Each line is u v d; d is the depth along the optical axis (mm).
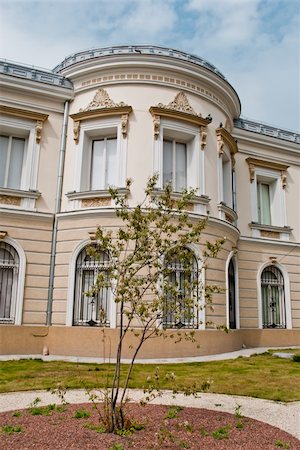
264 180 20875
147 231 6586
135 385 9289
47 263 14961
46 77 16672
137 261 6738
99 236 6688
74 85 16812
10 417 6562
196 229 6965
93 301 14164
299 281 19969
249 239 18922
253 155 20266
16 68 16547
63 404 7281
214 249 7066
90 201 15062
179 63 15977
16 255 14789
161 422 6391
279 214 20359
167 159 16047
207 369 11500
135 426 6066
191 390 7230
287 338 18750
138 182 14859
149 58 15750
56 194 15688
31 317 14438
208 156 16250
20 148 16312
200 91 16609
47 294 14750
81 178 15594
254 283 18672
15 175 16016
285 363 12898
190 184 15938
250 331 17938
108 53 16516
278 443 5637
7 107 15570
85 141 15984
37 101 16328
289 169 21203
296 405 7977
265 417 7086
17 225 14867
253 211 19578
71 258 14625
